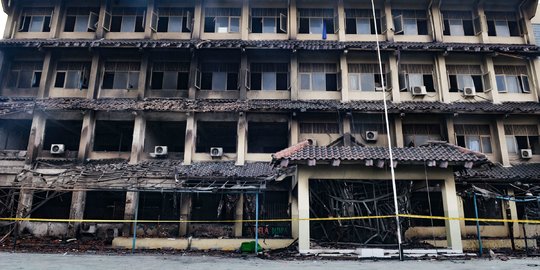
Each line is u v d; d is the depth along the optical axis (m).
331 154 12.94
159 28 23.69
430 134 21.84
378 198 13.86
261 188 15.22
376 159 12.49
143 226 19.48
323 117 21.53
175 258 12.25
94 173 18.19
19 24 23.45
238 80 22.50
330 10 24.12
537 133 22.02
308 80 22.75
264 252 14.03
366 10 24.06
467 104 21.56
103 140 24.48
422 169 13.20
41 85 21.81
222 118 21.19
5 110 20.30
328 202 14.31
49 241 17.64
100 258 11.73
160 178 18.45
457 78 22.91
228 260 11.68
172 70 22.80
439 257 12.09
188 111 20.75
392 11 24.06
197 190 15.49
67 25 23.62
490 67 22.59
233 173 18.25
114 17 23.91
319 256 12.33
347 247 13.45
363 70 22.84
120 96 22.25
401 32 23.38
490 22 24.12
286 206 19.91
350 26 23.84
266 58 22.94
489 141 21.83
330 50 22.09
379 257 11.95
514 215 19.14
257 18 24.00
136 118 20.84
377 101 21.92
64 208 21.64
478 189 15.70
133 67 22.78
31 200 19.11
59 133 24.23
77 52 22.56
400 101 21.97
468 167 12.70
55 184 17.94
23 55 22.77
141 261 11.04
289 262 11.01
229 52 22.45
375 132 21.14
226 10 24.03
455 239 12.73
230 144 24.59
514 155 21.59
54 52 22.42
